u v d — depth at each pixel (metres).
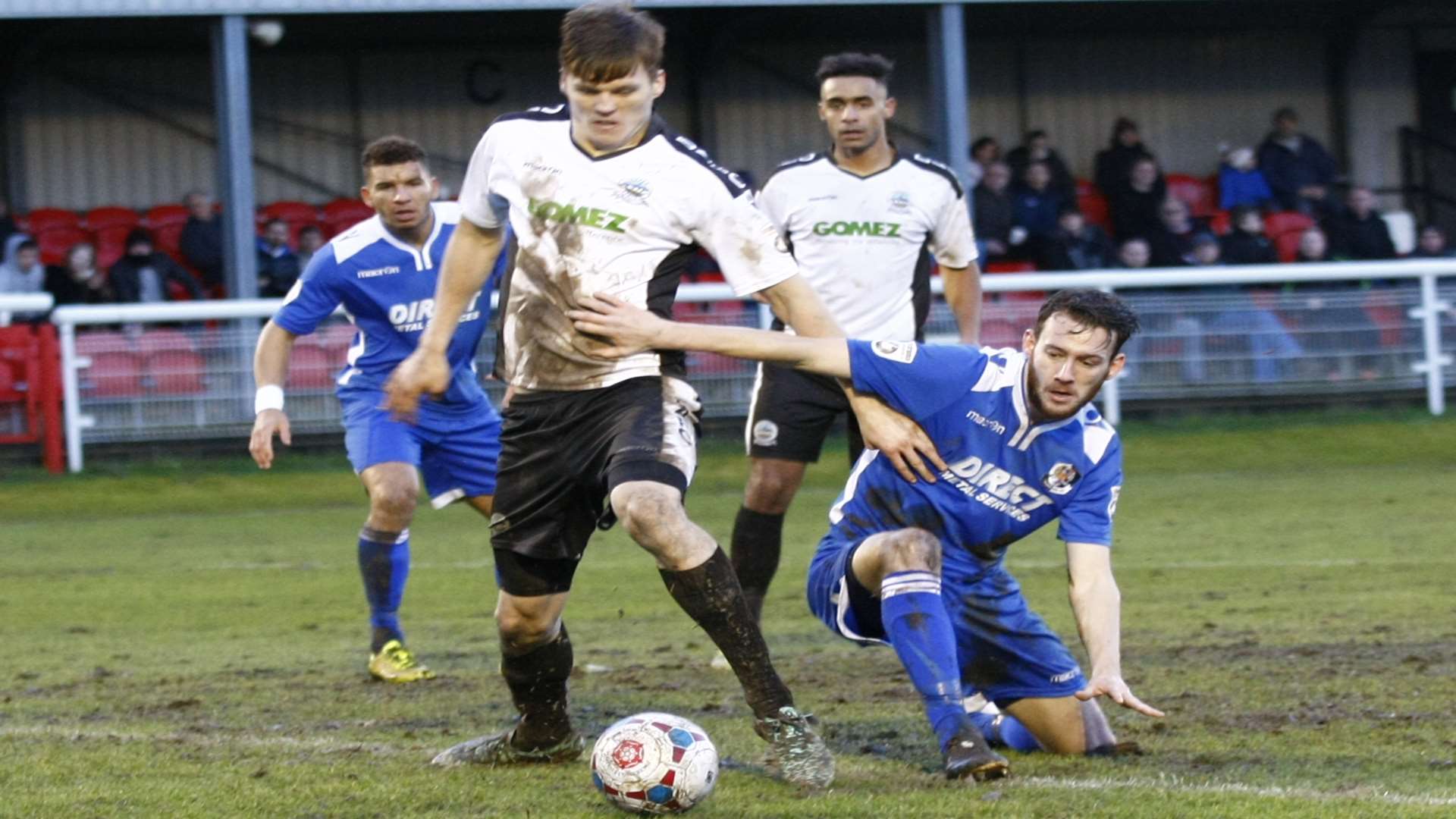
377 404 11.88
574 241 7.43
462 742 8.49
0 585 16.88
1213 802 6.91
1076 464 7.89
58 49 36.22
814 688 10.41
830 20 37.44
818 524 20.95
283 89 38.03
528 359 7.55
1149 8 37.72
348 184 38.53
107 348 25.56
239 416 26.09
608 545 19.38
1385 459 25.42
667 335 7.33
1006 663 8.29
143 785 7.52
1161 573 15.92
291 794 7.31
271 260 30.91
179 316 25.73
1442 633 11.99
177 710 9.92
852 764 7.95
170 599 15.78
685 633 13.20
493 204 7.72
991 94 40.69
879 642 8.41
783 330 12.23
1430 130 41.84
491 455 12.23
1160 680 10.40
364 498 24.09
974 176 33.66
